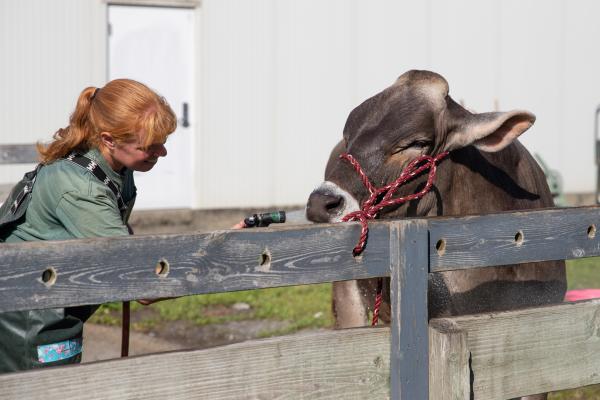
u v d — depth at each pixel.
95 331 11.52
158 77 18.30
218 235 4.07
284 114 19.16
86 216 4.67
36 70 17.48
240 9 18.64
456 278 6.39
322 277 4.39
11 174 17.42
